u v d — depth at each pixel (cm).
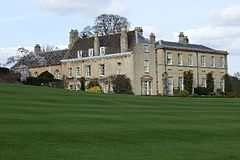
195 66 7506
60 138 1381
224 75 7925
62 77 7812
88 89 6569
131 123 1772
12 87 3494
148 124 1756
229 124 1819
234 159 1155
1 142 1283
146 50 6956
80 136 1425
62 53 8150
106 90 7062
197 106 2808
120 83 6769
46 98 2798
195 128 1680
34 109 2161
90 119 1855
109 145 1304
